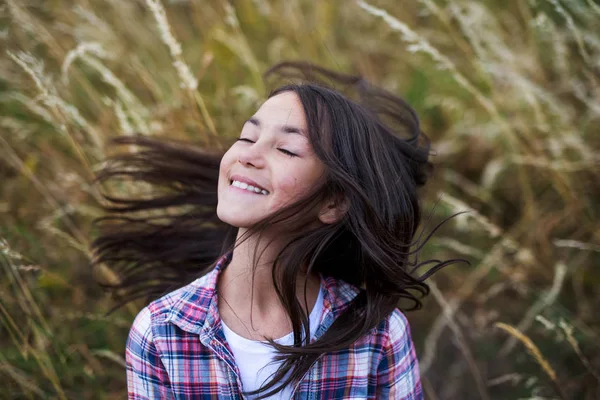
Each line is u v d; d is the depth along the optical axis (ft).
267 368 4.14
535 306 6.39
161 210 6.27
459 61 8.69
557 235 7.51
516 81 7.07
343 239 4.62
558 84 8.02
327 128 4.04
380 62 9.50
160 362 4.14
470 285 7.09
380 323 4.52
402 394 4.65
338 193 4.09
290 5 8.84
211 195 5.66
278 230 4.09
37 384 5.71
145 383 4.17
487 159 8.41
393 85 8.80
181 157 5.72
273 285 4.21
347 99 4.29
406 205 4.51
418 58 8.94
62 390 5.54
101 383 6.03
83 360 6.11
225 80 8.31
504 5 9.19
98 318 5.85
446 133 8.53
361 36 9.46
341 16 9.62
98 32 7.51
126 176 6.27
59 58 6.96
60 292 6.53
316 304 4.40
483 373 6.91
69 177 6.54
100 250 5.85
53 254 6.63
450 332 7.22
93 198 6.98
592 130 7.71
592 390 6.34
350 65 9.05
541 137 7.69
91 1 8.53
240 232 4.21
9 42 7.23
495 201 8.16
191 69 8.42
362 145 4.17
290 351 3.97
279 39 8.72
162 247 5.77
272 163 3.94
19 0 7.16
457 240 7.86
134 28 8.19
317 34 8.93
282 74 6.08
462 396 6.78
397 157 4.68
